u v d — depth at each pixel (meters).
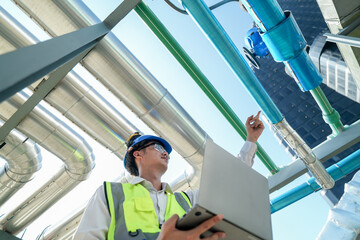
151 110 4.19
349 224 5.96
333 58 5.67
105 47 3.65
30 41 3.60
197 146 4.70
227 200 1.22
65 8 3.42
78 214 6.39
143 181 1.87
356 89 5.16
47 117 4.30
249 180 1.43
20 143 4.54
